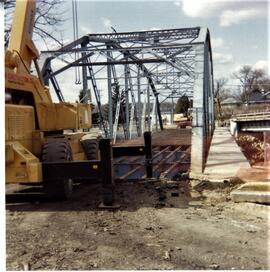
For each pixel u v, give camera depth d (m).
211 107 37.06
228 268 5.14
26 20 9.73
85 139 11.73
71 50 19.69
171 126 62.38
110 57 21.39
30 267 5.22
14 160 7.95
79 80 20.38
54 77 20.50
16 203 8.88
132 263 5.32
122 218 7.52
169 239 6.29
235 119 40.38
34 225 7.11
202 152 16.03
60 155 8.74
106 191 8.30
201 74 18.08
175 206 8.48
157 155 16.08
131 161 13.73
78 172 8.23
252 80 73.81
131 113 34.94
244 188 8.95
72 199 9.23
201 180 11.66
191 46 18.64
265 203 8.54
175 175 12.44
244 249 5.84
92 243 6.13
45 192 8.88
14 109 8.44
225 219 7.44
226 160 17.39
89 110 12.19
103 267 5.20
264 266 5.19
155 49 19.20
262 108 62.38
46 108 10.09
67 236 6.47
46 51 19.72
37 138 9.25
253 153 27.42
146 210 8.11
